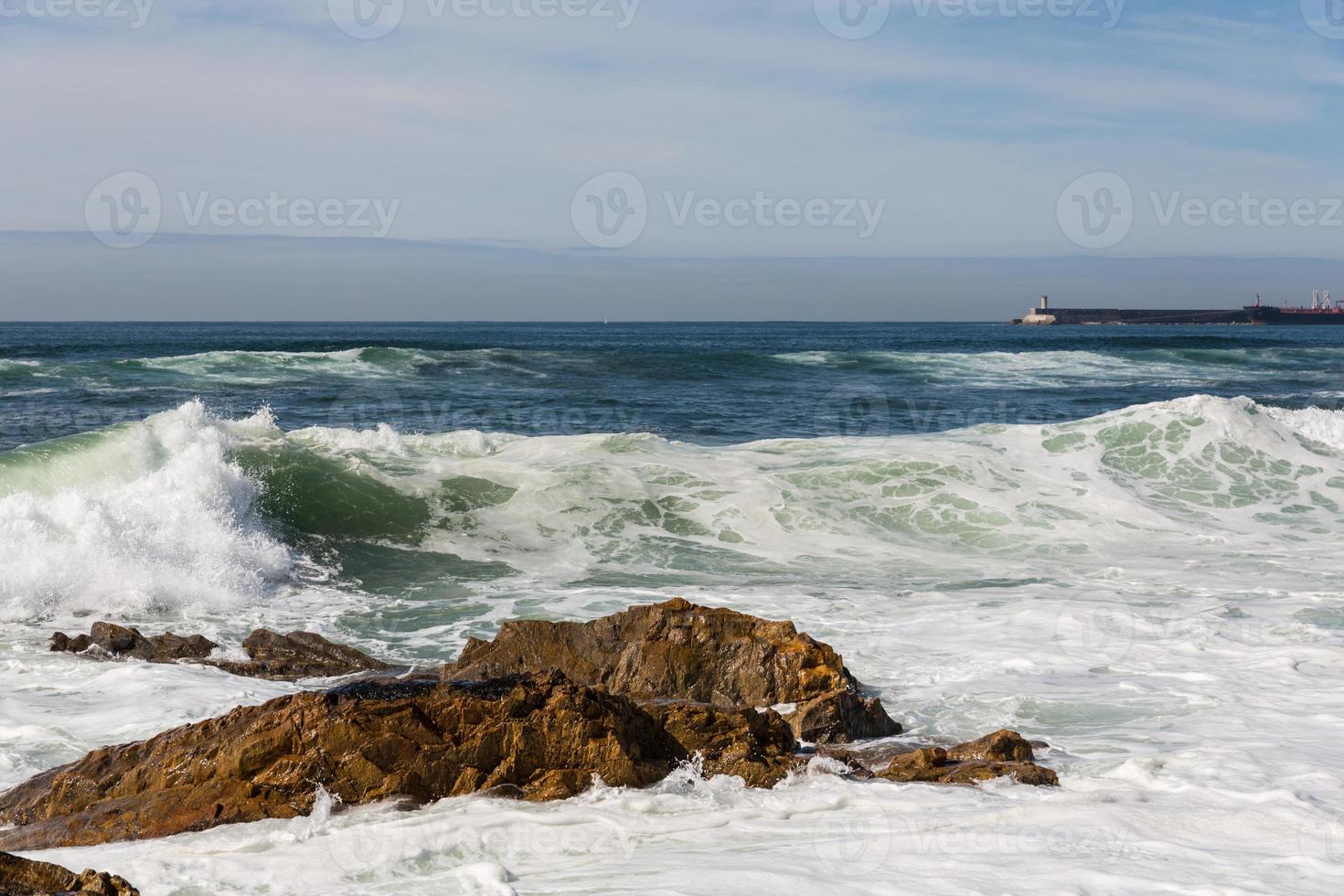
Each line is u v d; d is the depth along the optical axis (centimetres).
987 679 814
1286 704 741
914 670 841
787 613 1053
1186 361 5144
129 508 1176
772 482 1591
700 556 1345
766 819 510
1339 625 980
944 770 585
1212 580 1205
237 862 453
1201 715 717
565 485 1530
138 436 1403
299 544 1301
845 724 673
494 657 775
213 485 1299
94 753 552
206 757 527
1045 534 1452
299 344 6588
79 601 1041
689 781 560
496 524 1428
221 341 7212
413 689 564
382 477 1490
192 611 1059
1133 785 562
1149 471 1733
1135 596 1120
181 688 773
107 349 5588
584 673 765
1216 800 532
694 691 734
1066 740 671
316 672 842
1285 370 4747
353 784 518
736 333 13762
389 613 1076
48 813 525
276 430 1642
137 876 439
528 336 10888
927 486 1600
